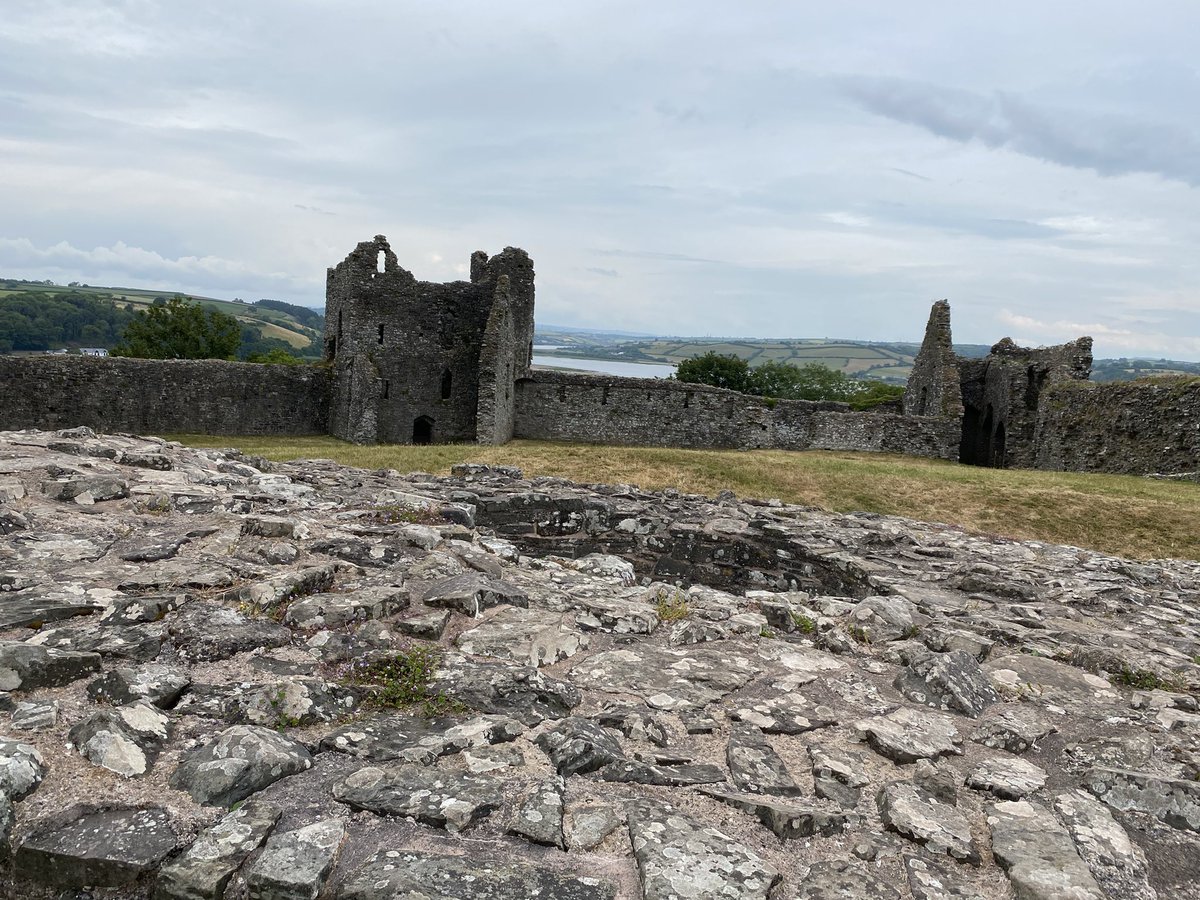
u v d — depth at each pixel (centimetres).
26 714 445
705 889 366
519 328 4231
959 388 3697
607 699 584
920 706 618
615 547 1293
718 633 734
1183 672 723
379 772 441
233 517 872
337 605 643
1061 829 441
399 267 3978
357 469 1508
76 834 372
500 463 2381
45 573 655
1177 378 2681
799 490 2227
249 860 367
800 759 517
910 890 391
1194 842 451
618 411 4275
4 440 1109
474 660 608
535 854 391
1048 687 678
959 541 1345
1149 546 1872
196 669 538
